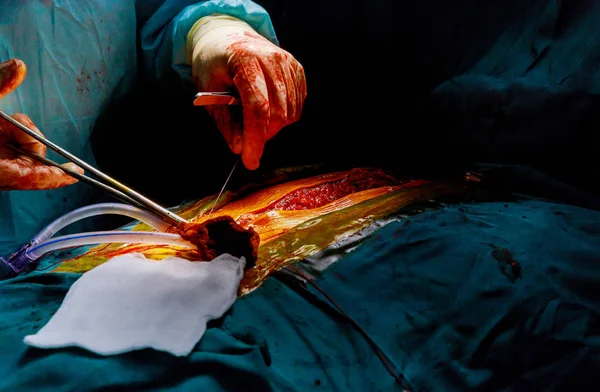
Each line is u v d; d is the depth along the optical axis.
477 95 1.87
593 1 1.64
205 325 0.89
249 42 1.39
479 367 0.91
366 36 2.18
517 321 0.98
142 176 2.15
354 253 1.17
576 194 1.62
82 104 1.71
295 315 0.96
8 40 1.45
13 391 0.74
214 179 2.08
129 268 1.01
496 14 1.86
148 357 0.80
